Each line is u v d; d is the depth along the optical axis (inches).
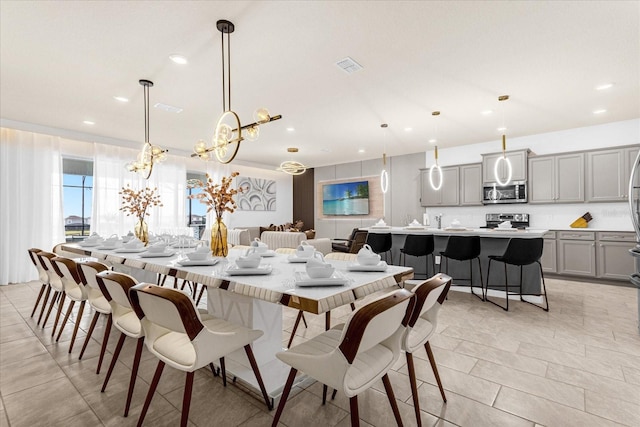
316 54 116.3
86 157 234.5
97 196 230.7
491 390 77.2
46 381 80.8
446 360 93.4
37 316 134.3
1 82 139.0
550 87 145.6
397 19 95.7
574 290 180.7
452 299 161.8
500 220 248.7
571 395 74.9
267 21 96.6
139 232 141.3
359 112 180.7
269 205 381.4
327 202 372.5
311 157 323.3
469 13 92.9
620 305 150.4
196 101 162.1
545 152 230.4
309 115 185.3
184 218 282.0
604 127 207.9
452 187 266.5
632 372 85.8
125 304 67.3
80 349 100.8
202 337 54.1
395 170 315.9
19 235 200.4
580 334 113.7
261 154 306.2
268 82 140.1
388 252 208.7
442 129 217.6
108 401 72.1
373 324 45.6
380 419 65.7
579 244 203.9
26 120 193.6
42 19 95.0
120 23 97.3
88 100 160.6
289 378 57.9
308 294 52.8
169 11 91.9
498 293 167.0
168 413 67.6
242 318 79.0
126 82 139.4
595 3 88.5
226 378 81.4
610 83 141.3
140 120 193.5
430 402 72.1
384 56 117.6
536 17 94.6
